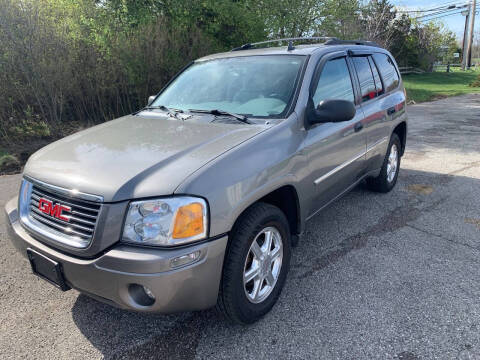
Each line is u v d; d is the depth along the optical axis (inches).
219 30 406.0
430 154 287.1
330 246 147.0
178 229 82.0
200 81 146.7
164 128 117.2
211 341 98.6
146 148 100.7
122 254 81.3
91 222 85.0
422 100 679.1
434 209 180.9
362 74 163.9
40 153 112.0
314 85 127.4
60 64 336.8
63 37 346.0
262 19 467.2
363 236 154.8
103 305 114.4
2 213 183.3
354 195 201.3
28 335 102.1
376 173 184.2
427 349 93.2
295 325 103.3
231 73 141.3
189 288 84.4
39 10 331.6
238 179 92.1
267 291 106.7
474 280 122.0
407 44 1365.7
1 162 272.7
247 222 95.7
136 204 82.8
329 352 93.4
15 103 341.4
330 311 108.4
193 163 90.3
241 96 130.0
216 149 96.7
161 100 151.0
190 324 105.3
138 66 358.0
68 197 89.0
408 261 134.6
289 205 119.1
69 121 375.9
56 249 91.4
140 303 85.4
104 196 83.7
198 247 83.9
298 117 116.7
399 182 221.9
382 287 119.3
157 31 358.3
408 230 159.3
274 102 121.9
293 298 114.9
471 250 141.6
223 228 87.7
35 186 99.9
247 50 157.6
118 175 87.6
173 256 80.6
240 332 101.3
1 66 324.5
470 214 174.2
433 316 105.0
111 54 354.0
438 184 216.7
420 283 120.8
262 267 103.6
